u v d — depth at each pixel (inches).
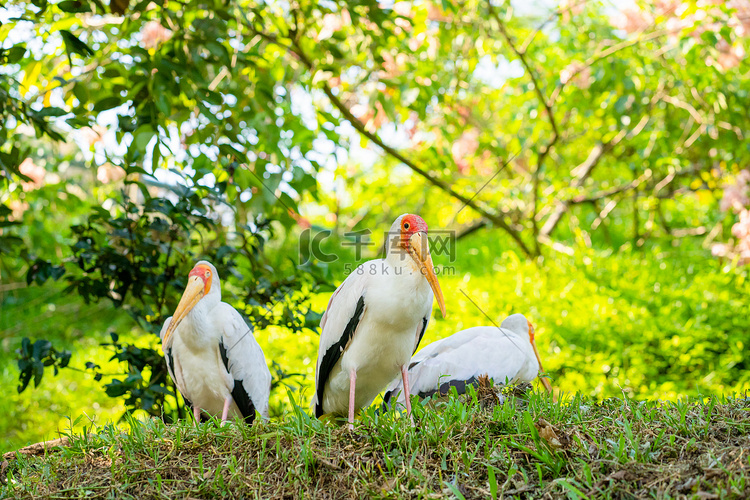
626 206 490.3
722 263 371.6
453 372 185.8
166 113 182.1
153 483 118.0
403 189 442.3
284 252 376.2
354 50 296.5
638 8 347.3
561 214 420.5
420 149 371.9
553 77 363.3
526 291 343.6
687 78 335.0
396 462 116.3
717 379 258.8
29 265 211.2
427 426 125.7
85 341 359.6
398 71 307.4
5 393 295.0
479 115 441.4
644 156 374.3
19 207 303.0
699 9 302.8
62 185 281.0
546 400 137.1
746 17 297.1
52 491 119.3
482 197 399.5
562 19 368.5
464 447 118.3
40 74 226.4
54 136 192.7
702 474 105.1
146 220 201.9
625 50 341.1
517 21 420.2
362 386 165.3
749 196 346.0
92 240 207.3
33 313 404.5
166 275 208.4
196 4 197.5
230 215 274.5
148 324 209.0
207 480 117.0
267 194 207.3
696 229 424.2
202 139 209.0
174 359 172.4
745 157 350.9
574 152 449.1
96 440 135.6
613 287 342.0
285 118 250.5
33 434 255.4
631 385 256.8
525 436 121.2
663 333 285.9
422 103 281.1
